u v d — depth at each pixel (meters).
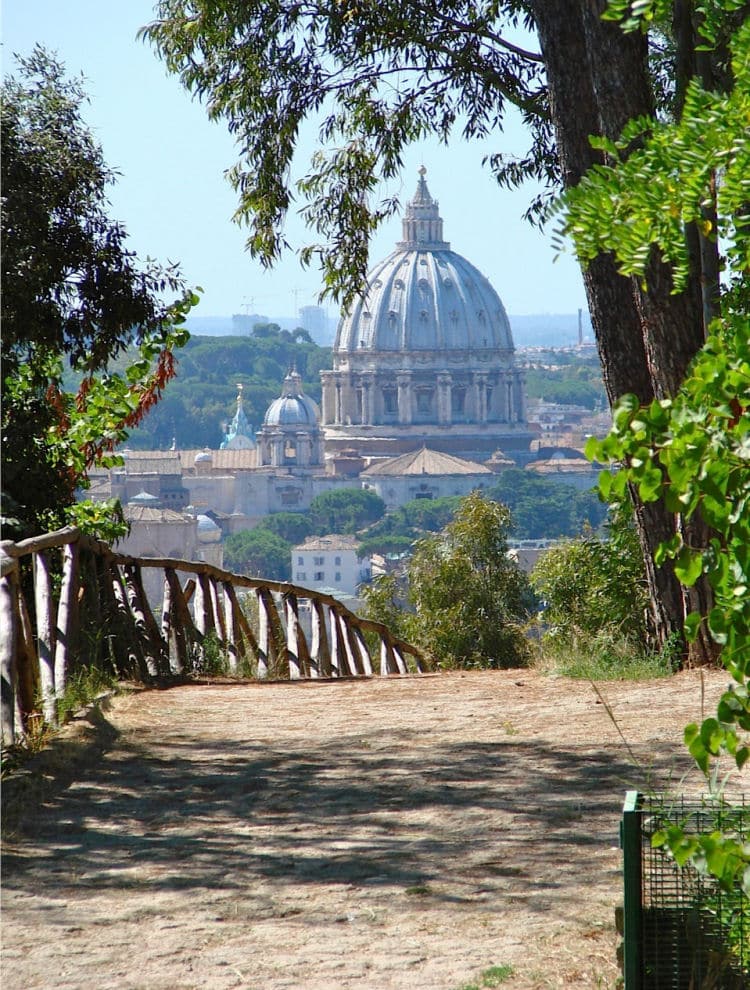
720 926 9.17
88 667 24.52
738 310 20.42
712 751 7.73
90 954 10.54
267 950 10.60
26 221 32.75
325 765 17.70
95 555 28.08
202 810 15.18
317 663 39.16
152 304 36.00
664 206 8.12
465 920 11.23
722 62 23.19
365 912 11.48
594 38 25.05
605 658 29.34
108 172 34.59
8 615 18.39
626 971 9.16
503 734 19.91
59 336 34.38
